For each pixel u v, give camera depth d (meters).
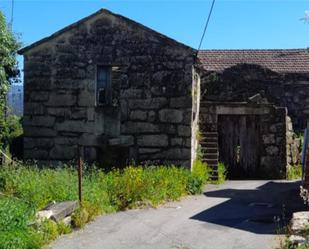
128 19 15.67
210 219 10.87
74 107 16.00
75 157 15.98
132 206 11.94
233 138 19.44
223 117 19.52
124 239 9.09
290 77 23.03
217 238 9.20
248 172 19.23
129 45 15.77
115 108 15.88
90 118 15.94
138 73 15.77
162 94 15.69
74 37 15.95
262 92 22.61
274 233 9.49
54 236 8.90
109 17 15.78
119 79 16.08
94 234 9.38
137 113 15.79
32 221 8.57
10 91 16.39
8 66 15.48
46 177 11.92
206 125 18.77
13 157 16.22
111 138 15.85
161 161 15.70
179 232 9.66
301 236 8.25
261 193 14.72
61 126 16.05
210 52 26.58
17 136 17.12
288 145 19.20
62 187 11.02
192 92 15.65
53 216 9.32
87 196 11.13
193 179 14.63
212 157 17.80
